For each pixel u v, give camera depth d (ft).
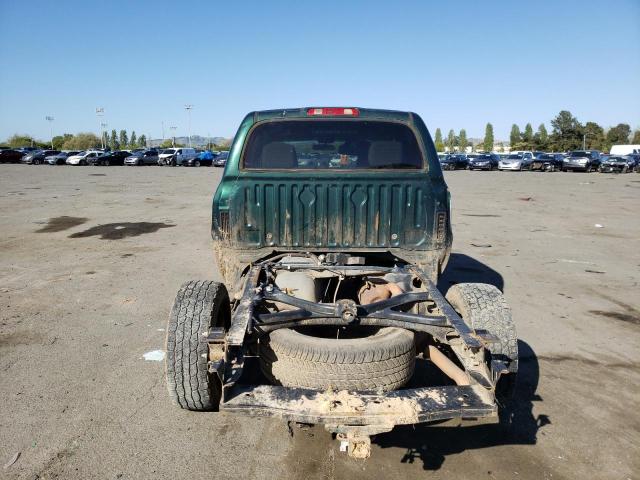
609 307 21.52
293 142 14.80
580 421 12.46
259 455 10.84
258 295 11.46
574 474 10.46
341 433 8.86
